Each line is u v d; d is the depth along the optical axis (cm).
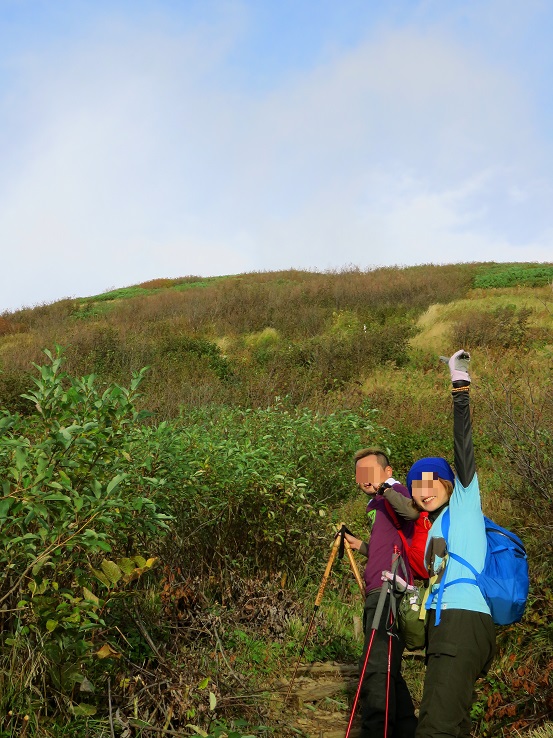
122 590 380
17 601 328
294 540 566
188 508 507
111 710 321
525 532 514
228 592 488
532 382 917
